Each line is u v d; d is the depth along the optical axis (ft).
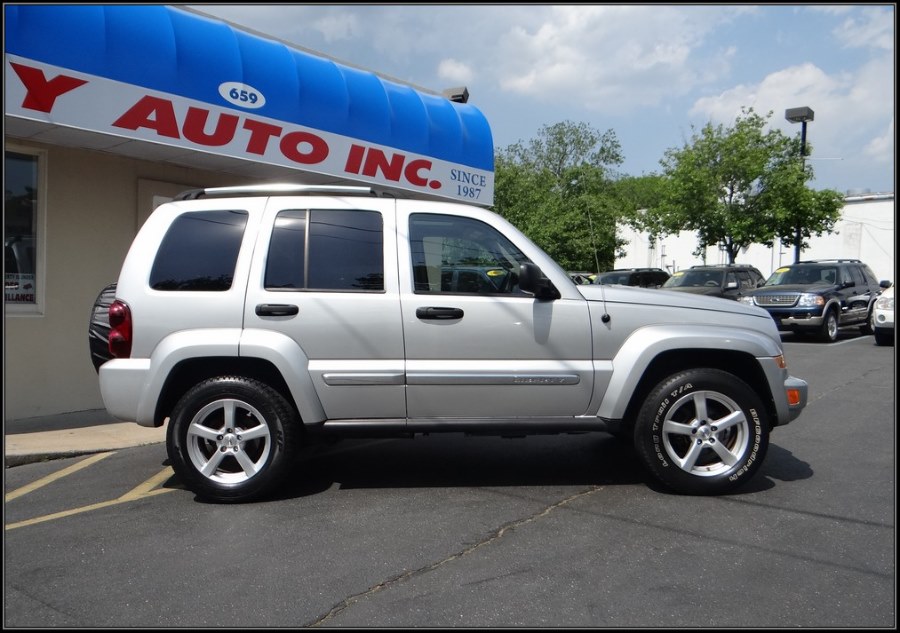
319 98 30.45
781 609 10.63
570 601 10.94
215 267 15.93
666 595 11.11
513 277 16.16
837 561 12.35
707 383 15.55
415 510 15.23
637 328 15.98
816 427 23.04
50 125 22.22
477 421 15.80
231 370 16.07
